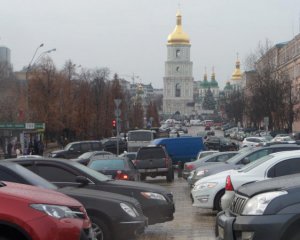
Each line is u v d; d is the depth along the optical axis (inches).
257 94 3110.2
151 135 2134.6
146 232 551.8
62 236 287.6
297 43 3794.3
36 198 293.3
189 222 617.6
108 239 431.2
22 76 4296.3
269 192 326.6
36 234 280.1
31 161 499.5
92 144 1924.2
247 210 327.0
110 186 506.6
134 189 516.1
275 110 3058.6
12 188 305.3
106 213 431.5
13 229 282.0
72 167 502.0
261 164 573.9
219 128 6333.7
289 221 312.3
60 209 295.3
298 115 3216.0
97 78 3230.8
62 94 2630.4
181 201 845.2
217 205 639.8
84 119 2758.4
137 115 4544.8
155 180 1325.0
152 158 1263.5
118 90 3417.8
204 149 1692.9
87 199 434.3
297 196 318.3
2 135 2049.7
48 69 2571.4
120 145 2258.9
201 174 797.9
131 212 440.1
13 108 2662.4
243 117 5000.0
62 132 2736.2
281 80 3137.3
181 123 7608.3
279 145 788.0
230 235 331.6
